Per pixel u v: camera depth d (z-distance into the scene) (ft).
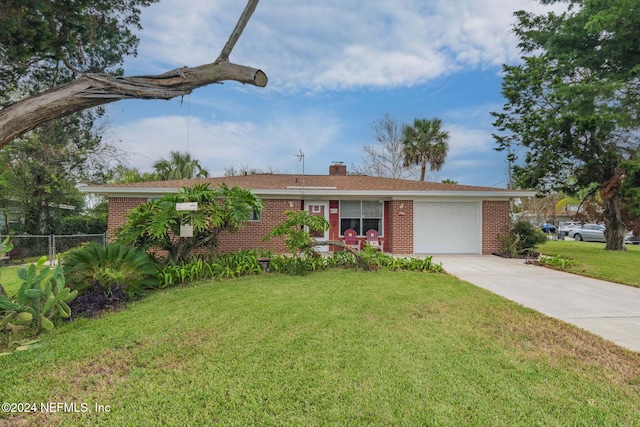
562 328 14.61
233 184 44.42
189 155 81.87
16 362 11.03
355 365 10.75
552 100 53.42
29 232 55.21
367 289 21.43
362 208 45.57
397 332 13.73
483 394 9.16
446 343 12.66
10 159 52.39
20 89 29.48
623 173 49.21
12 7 19.26
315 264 28.96
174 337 13.12
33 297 13.87
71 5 22.25
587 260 37.76
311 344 12.40
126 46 29.07
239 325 14.48
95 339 12.98
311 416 8.15
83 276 18.15
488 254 43.98
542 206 111.04
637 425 7.93
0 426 7.76
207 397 8.94
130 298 18.83
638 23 36.63
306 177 54.49
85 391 9.30
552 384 9.75
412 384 9.61
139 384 9.61
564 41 44.91
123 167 66.95
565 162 55.01
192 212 24.54
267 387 9.42
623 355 11.86
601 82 42.83
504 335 13.64
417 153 85.10
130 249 20.11
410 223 44.42
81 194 64.59
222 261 27.76
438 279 25.13
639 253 46.39
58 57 22.86
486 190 43.52
